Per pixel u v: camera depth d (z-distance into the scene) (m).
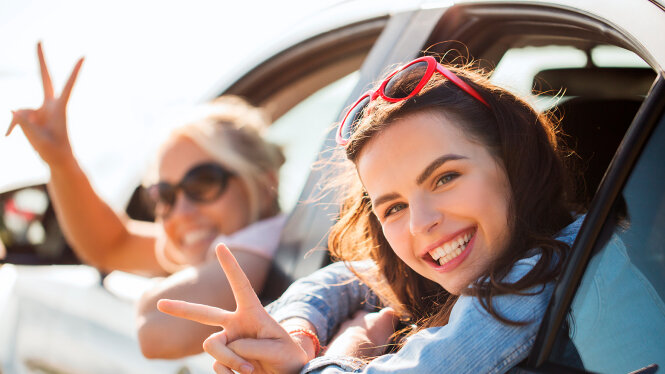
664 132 0.95
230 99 2.27
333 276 1.46
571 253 0.98
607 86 1.66
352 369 1.13
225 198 2.10
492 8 1.47
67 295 2.24
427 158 1.06
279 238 1.75
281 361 1.09
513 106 1.14
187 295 1.67
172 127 2.19
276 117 2.33
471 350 1.00
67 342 2.14
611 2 1.17
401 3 1.73
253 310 1.09
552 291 1.02
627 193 0.96
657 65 1.01
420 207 1.07
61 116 2.20
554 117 1.43
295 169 2.37
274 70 2.20
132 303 1.99
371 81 1.60
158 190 2.14
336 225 1.37
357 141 1.13
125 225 2.48
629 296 0.93
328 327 1.39
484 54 1.54
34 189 2.52
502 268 1.06
